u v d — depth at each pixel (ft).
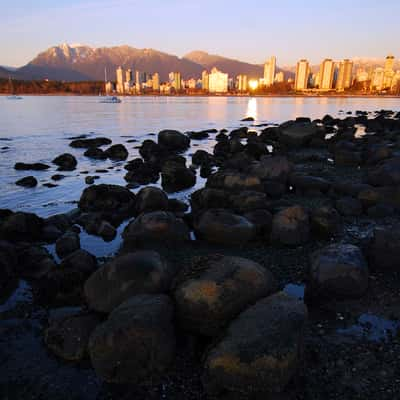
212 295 23.70
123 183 76.69
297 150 112.27
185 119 243.60
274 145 120.67
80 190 70.08
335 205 51.08
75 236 42.34
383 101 518.37
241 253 38.60
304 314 22.03
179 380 21.81
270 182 60.34
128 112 307.37
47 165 90.99
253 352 19.45
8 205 60.34
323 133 123.54
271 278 26.89
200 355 23.36
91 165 95.20
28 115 255.91
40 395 21.74
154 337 21.85
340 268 29.12
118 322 22.22
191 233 45.44
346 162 83.30
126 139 146.92
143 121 228.02
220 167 88.17
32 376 23.09
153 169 84.74
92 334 22.80
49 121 215.10
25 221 44.62
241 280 24.82
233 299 23.99
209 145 135.33
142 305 23.59
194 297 23.85
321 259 30.58
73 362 24.02
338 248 31.91
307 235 40.81
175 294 24.98
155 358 21.94
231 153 106.42
